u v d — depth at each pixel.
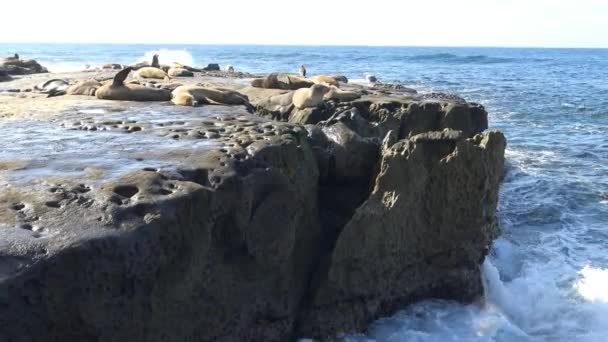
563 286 8.16
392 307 7.31
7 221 4.38
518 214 11.52
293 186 6.64
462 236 7.64
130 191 5.11
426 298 7.64
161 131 7.75
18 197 4.82
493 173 7.86
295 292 6.71
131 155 6.29
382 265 7.07
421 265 7.57
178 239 4.96
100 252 4.29
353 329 6.87
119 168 5.72
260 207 6.12
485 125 12.74
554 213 11.59
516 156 17.31
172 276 4.93
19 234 4.21
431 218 7.55
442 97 17.17
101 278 4.30
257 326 6.17
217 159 6.16
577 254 9.38
